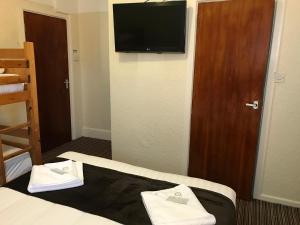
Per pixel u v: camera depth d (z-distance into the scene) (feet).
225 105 8.46
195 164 9.34
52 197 5.08
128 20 8.63
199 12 8.19
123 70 9.62
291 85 7.64
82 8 13.34
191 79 8.75
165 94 9.23
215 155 8.95
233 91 8.26
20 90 7.54
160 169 9.95
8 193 5.16
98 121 14.55
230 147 8.66
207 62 8.43
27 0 10.53
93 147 13.30
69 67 13.47
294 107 7.74
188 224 4.21
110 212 4.63
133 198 5.09
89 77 14.14
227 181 8.95
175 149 9.53
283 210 8.13
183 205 4.67
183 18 8.07
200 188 5.58
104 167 6.51
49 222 4.31
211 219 4.37
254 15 7.56
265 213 7.97
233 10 7.79
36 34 11.22
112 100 10.11
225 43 8.07
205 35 8.27
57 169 5.96
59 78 12.89
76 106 14.23
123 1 9.03
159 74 9.14
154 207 4.60
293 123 7.85
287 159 8.13
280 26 7.44
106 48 13.32
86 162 6.80
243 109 8.23
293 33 7.36
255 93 7.97
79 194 5.20
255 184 8.68
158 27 8.37
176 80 8.96
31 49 7.58
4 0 9.64
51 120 12.64
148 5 8.27
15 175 7.93
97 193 5.25
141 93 9.57
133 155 10.29
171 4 8.06
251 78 7.95
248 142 8.36
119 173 6.14
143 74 9.36
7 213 4.52
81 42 13.82
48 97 12.30
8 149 8.03
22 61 7.44
